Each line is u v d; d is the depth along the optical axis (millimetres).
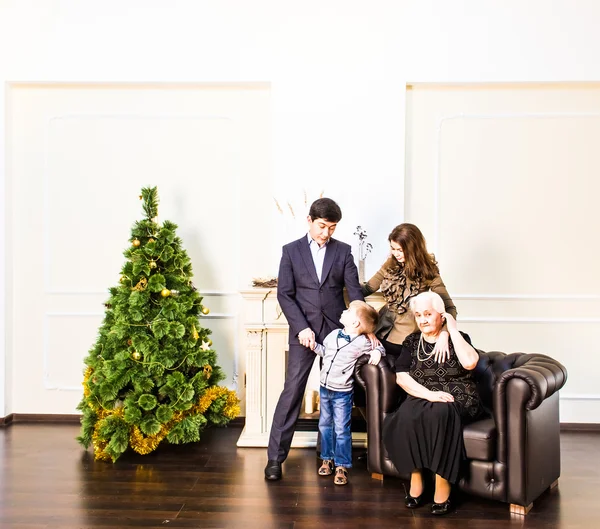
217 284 4246
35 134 4258
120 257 4242
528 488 2648
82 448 3613
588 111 4086
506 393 2646
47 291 4250
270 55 4062
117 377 3352
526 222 4109
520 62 3971
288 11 4047
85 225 4250
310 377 3676
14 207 4266
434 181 4141
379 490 2967
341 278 3188
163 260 3572
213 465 3314
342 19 4031
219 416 3752
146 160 4234
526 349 4129
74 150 4246
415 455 2666
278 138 4062
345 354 2996
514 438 2635
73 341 4262
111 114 4234
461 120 4117
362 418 3600
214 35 4074
